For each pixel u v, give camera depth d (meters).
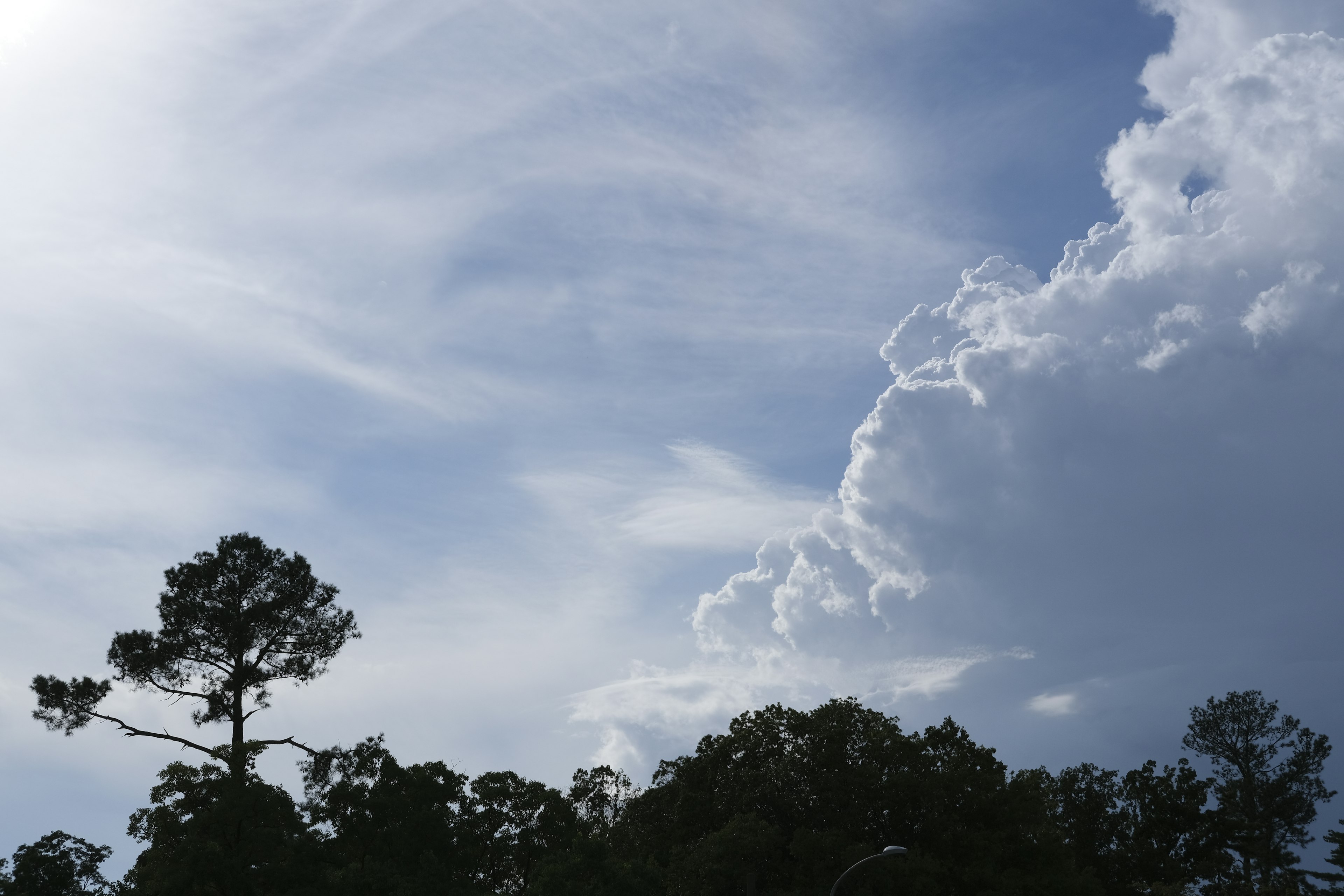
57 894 46.59
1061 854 49.03
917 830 49.56
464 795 45.44
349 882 37.19
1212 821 73.88
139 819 38.88
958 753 53.75
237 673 46.53
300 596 48.25
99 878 48.53
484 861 44.94
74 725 43.53
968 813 49.69
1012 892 45.66
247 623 47.00
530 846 44.94
